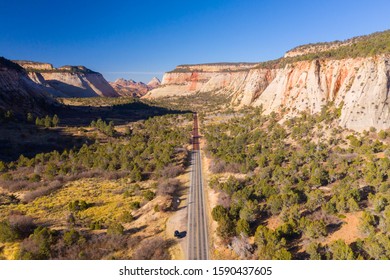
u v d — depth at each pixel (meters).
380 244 39.94
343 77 108.88
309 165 75.69
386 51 95.81
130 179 82.94
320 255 39.44
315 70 119.25
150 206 63.41
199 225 55.12
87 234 50.81
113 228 51.06
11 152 103.00
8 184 77.25
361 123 90.44
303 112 114.94
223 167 86.62
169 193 70.06
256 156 93.69
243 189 62.41
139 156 96.69
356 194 54.41
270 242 42.50
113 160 93.50
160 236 51.62
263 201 60.59
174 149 108.75
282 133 105.12
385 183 57.66
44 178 83.19
